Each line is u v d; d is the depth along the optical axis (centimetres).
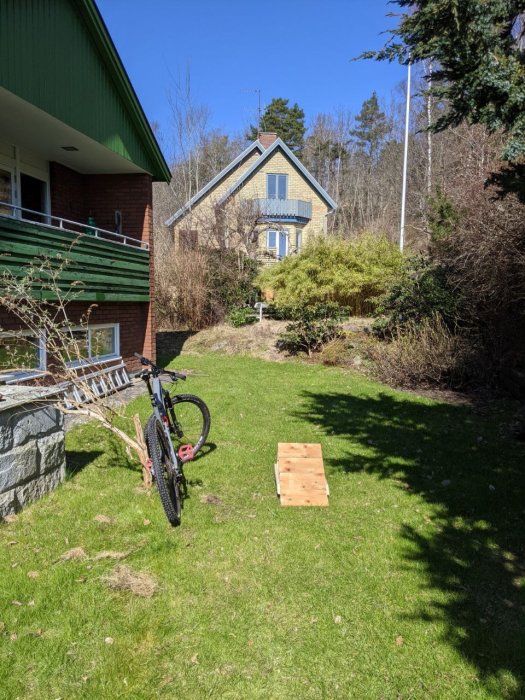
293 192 3061
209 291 1988
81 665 262
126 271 1064
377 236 2130
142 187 1188
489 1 341
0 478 402
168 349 1616
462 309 1112
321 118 5581
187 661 267
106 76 970
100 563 355
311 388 1005
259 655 272
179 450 560
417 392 977
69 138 923
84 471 527
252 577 344
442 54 363
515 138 365
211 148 4112
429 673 262
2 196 941
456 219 1202
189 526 413
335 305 1415
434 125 412
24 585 325
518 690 252
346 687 253
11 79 693
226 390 976
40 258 753
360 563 365
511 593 331
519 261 898
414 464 576
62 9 814
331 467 566
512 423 746
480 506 465
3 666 259
